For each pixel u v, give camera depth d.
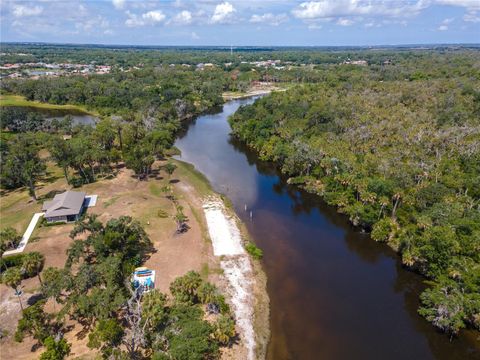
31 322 44.34
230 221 78.19
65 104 199.50
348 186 84.19
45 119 152.25
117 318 48.25
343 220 81.19
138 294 50.66
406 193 75.06
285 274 62.12
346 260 66.75
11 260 59.25
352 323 51.78
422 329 50.97
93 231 62.31
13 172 92.81
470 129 104.56
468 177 81.88
